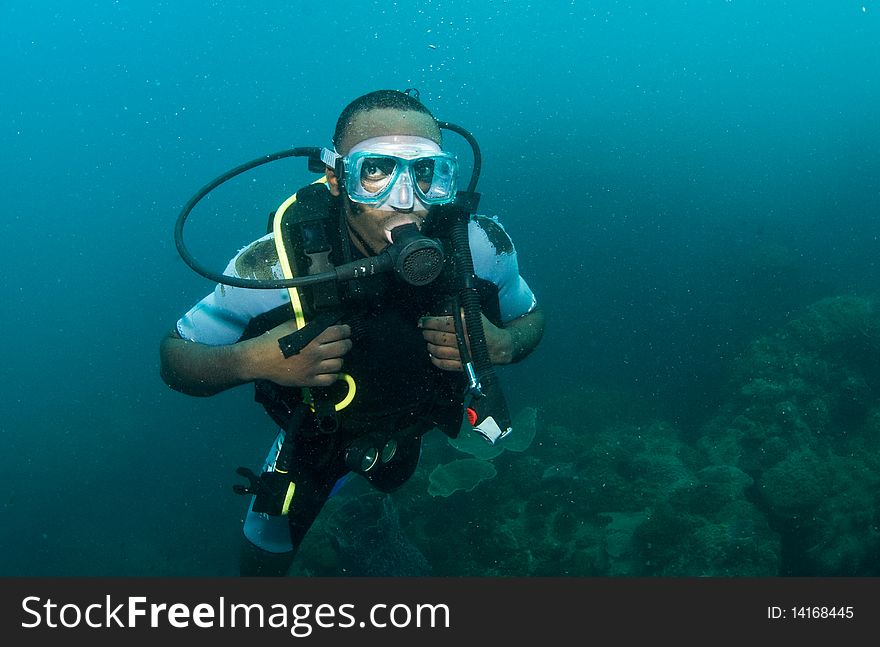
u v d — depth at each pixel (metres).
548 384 10.17
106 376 17.16
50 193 52.88
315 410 1.95
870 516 5.36
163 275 26.52
